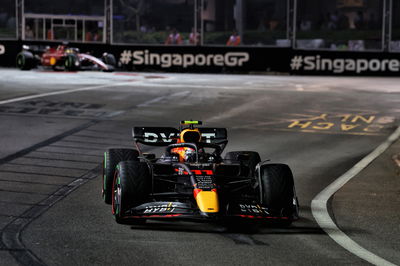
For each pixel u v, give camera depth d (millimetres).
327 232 22547
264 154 39812
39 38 116438
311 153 41000
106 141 42094
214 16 117938
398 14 114500
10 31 123812
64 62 99562
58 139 41844
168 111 58688
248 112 59844
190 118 54938
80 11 119812
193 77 97688
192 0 120250
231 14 117938
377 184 32219
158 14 120562
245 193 25453
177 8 120375
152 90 75250
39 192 27281
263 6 118938
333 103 68438
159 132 27281
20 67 101438
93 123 49781
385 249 20781
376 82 95875
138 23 118312
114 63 104938
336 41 115125
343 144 45344
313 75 109250
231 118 55875
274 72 109500
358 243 21375
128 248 19641
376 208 26938
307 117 58188
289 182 22734
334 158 39656
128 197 21516
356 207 27000
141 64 109438
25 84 76375
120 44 109875
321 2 116250
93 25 117000
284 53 109125
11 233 20906
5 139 40781
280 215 22234
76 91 70875
